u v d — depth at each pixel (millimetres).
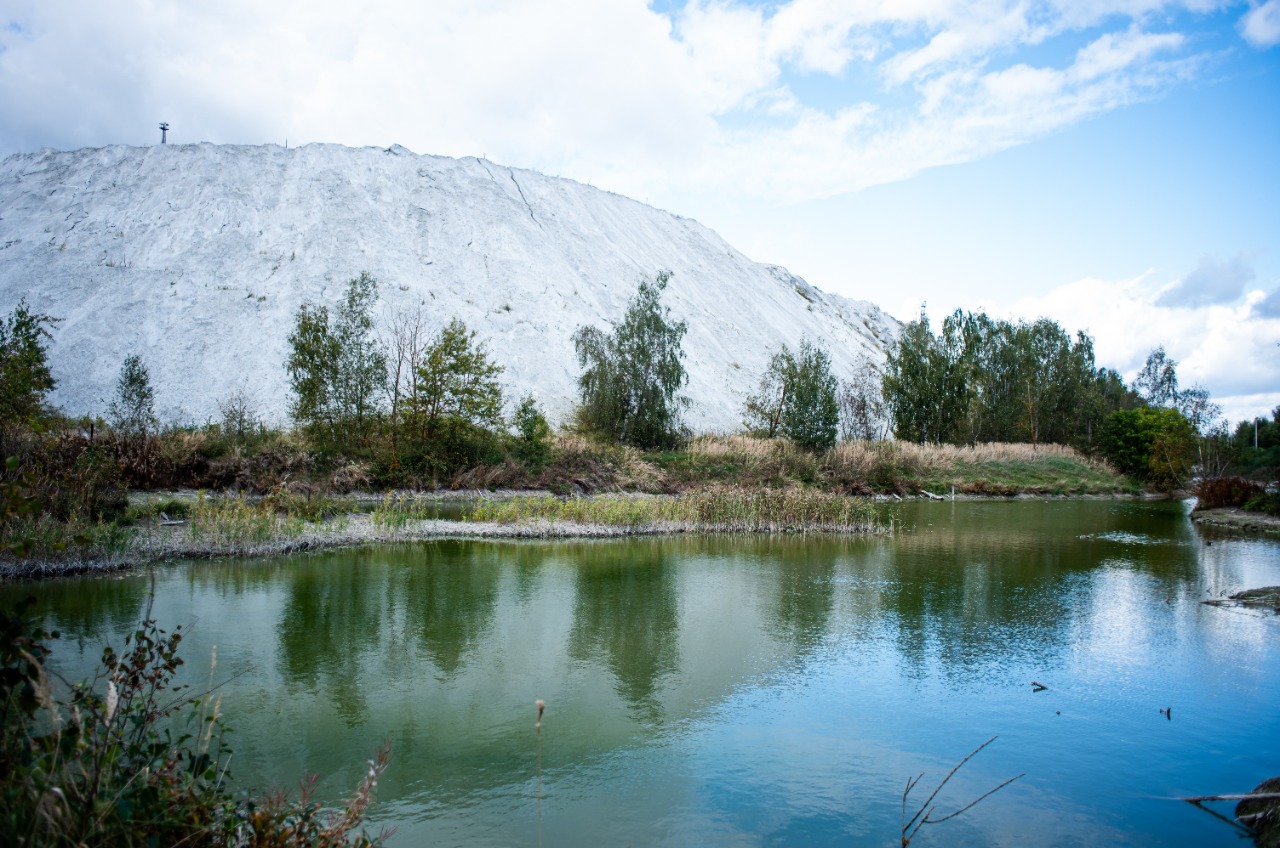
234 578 11898
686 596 11578
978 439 51031
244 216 61375
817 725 6738
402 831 4777
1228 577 14000
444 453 28188
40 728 4840
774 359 43750
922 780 5770
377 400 30094
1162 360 65812
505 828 4875
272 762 5633
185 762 5113
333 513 19328
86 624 8898
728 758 6047
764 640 9312
